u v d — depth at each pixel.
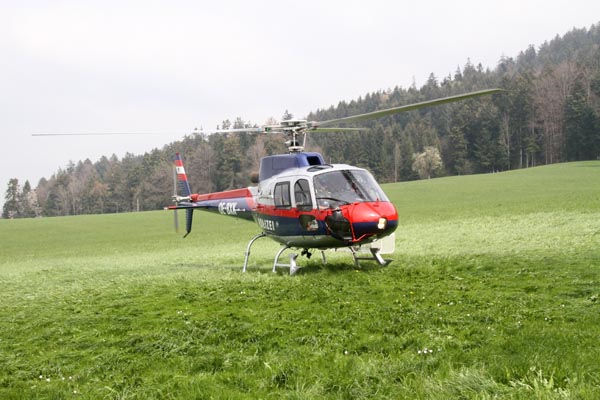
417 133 132.25
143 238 46.66
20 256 41.03
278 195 13.62
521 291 9.36
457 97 9.84
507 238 19.94
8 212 141.62
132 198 124.12
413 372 5.52
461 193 58.25
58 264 27.66
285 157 13.89
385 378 5.45
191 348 7.11
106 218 69.75
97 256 34.88
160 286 12.48
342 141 120.38
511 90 119.88
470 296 9.07
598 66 128.12
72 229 59.94
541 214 30.03
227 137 110.00
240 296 10.45
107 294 12.00
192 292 11.21
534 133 118.94
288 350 6.71
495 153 114.88
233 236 41.06
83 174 177.12
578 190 49.38
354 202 12.31
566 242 16.75
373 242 13.73
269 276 12.90
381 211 12.20
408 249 19.16
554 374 5.06
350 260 15.63
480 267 12.07
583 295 8.66
